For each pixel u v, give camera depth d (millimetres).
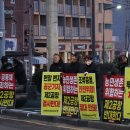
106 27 82812
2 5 21609
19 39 59125
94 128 12203
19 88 16344
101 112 12562
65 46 70812
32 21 62344
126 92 11812
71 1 72688
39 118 13820
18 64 16656
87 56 13312
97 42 79125
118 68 13805
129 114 11812
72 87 13078
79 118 12945
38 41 64438
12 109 15305
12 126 12938
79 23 74312
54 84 13492
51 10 22234
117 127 11664
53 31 22266
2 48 21594
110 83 12047
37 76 18094
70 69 13953
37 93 20109
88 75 12633
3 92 15422
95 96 12531
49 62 22156
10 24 58125
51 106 13547
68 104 13188
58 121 13258
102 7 80562
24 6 59875
